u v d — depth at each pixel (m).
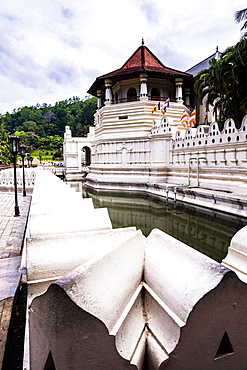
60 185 8.20
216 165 14.85
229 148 13.80
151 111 23.48
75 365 1.38
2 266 4.96
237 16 13.05
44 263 2.49
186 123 21.52
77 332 1.36
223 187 14.05
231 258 3.03
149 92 26.36
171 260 1.99
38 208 4.22
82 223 3.56
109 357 1.45
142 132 23.14
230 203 11.28
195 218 12.27
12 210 12.98
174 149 19.77
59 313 1.34
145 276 2.14
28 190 20.83
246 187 11.57
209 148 15.55
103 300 1.54
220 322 1.59
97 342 1.41
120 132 24.27
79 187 28.00
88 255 2.62
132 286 1.95
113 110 24.69
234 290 1.59
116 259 1.93
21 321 3.46
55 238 2.69
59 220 3.55
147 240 2.42
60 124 125.12
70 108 132.75
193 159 17.25
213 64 16.66
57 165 54.66
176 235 9.84
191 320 1.51
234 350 1.66
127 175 23.48
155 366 1.60
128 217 13.23
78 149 41.44
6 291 3.83
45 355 1.41
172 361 1.52
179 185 17.66
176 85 25.56
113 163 24.45
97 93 30.12
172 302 1.71
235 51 13.90
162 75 24.19
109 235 2.84
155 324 1.81
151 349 1.68
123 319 1.63
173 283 1.79
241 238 2.97
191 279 1.70
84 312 1.36
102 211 3.86
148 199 18.16
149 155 22.17
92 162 30.56
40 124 131.88
